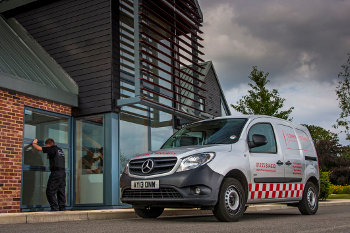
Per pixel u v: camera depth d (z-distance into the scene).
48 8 11.63
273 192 6.56
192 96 14.43
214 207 5.59
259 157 6.36
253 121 6.71
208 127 6.90
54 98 10.12
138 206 6.13
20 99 9.42
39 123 9.92
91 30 10.95
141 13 10.67
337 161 52.59
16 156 9.14
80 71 10.92
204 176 5.43
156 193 5.66
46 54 11.43
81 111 10.74
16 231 4.57
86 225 5.36
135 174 5.95
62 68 11.17
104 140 10.26
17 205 9.02
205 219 6.41
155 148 11.70
